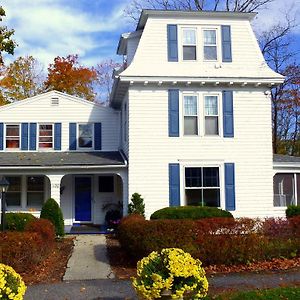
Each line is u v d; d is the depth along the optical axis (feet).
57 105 77.46
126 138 68.85
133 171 64.90
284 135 139.03
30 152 75.46
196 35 67.77
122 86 67.46
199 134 66.18
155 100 65.92
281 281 36.35
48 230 47.83
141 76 64.59
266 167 66.90
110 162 66.69
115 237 63.10
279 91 125.70
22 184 74.02
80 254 50.08
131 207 63.16
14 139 76.28
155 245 42.29
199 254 42.19
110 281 37.99
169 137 65.62
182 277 26.32
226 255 42.55
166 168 65.31
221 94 66.95
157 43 66.74
